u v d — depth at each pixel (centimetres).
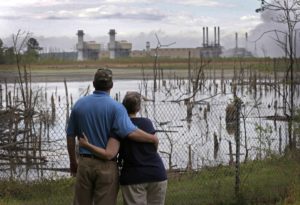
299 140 1088
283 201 877
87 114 614
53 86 6881
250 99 4488
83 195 619
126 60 13962
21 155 1498
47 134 2008
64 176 1272
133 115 641
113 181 617
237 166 908
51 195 1035
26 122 1645
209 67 8988
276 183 965
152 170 625
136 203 621
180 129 2633
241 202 881
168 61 11744
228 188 960
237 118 921
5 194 1051
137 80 8375
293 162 1034
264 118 2231
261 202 886
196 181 1120
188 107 3086
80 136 621
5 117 1533
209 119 2820
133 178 620
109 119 614
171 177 1256
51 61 12938
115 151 612
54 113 2673
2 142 1470
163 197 639
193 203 884
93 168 609
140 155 623
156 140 629
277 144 1631
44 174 1395
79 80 8469
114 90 5828
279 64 3997
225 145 2000
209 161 1630
